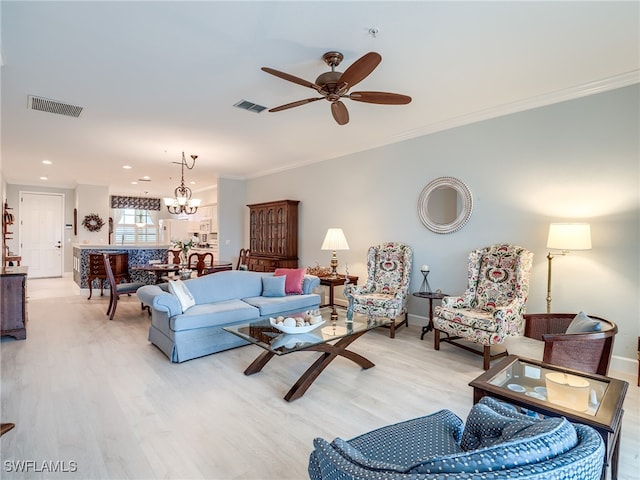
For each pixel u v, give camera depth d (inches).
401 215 187.8
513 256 138.3
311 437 80.7
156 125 166.7
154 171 283.4
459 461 30.2
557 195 133.6
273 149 213.3
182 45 98.2
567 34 93.3
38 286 304.0
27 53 101.8
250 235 286.2
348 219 218.2
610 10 83.2
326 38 95.0
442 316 139.4
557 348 89.0
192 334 130.4
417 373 119.6
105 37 93.8
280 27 89.8
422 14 84.5
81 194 333.4
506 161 147.2
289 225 250.8
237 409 93.4
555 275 134.3
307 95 133.0
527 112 140.9
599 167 123.9
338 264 224.7
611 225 121.8
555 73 116.0
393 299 161.5
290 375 117.2
